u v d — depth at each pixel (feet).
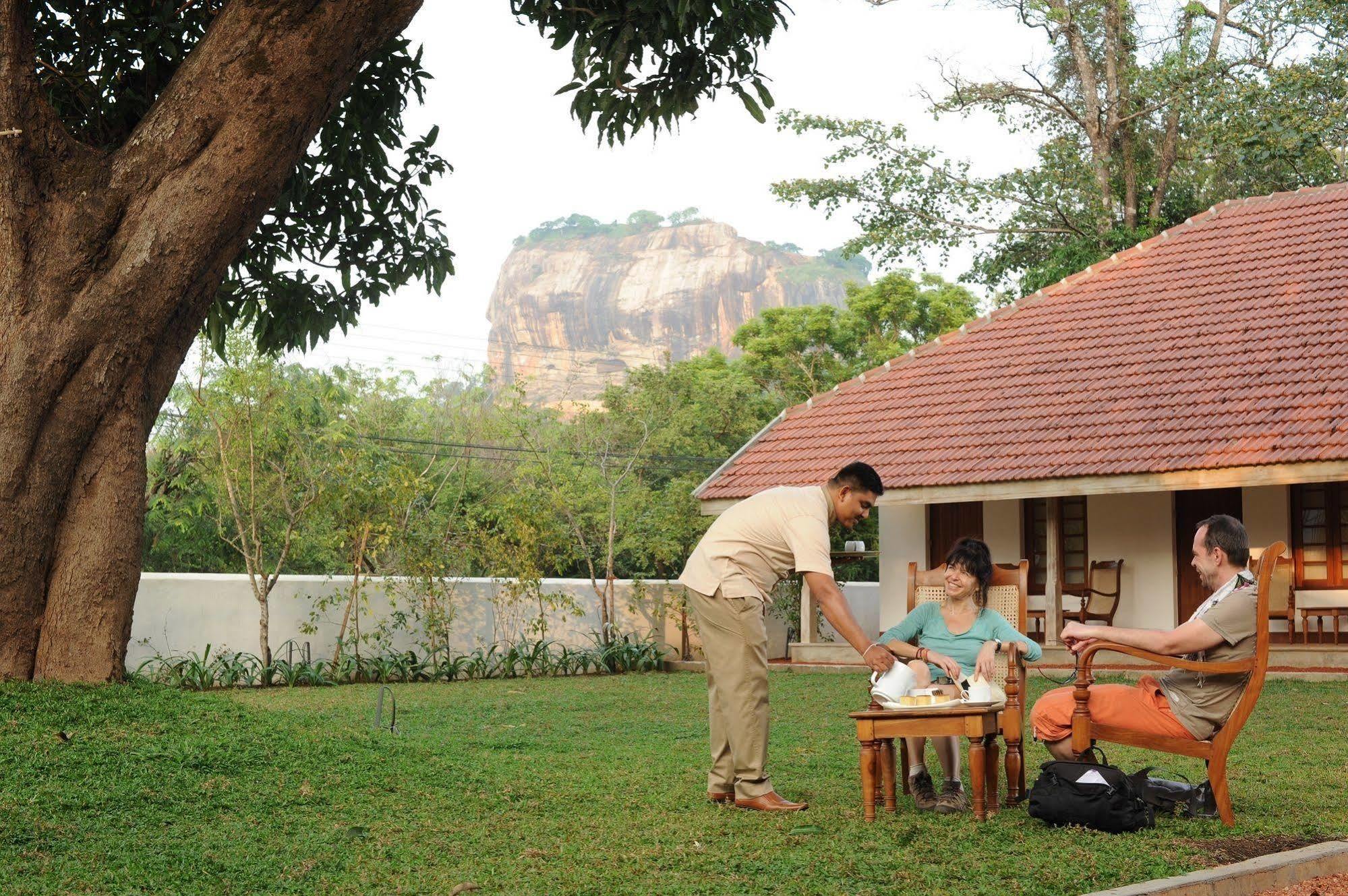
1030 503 57.47
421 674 52.95
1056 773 18.21
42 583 24.79
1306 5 80.33
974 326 63.93
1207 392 50.75
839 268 454.81
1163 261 62.54
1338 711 34.63
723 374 117.19
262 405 54.65
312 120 25.49
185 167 24.86
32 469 24.47
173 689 25.67
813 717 36.01
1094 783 17.79
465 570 60.13
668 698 43.27
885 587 59.57
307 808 18.95
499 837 17.49
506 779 22.16
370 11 24.64
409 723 35.22
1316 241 58.70
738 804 19.69
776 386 118.32
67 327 24.41
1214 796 18.66
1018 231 94.99
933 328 118.62
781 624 68.69
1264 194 89.51
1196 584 53.67
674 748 28.94
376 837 17.42
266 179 25.34
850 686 45.83
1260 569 18.66
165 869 15.38
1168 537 53.83
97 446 25.26
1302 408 47.14
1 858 15.53
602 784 22.02
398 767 22.04
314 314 34.60
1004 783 22.52
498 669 55.16
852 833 17.63
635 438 92.22
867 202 99.04
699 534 74.13
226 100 24.64
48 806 17.75
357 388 107.14
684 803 20.11
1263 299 55.77
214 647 49.90
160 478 78.33
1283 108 73.77
